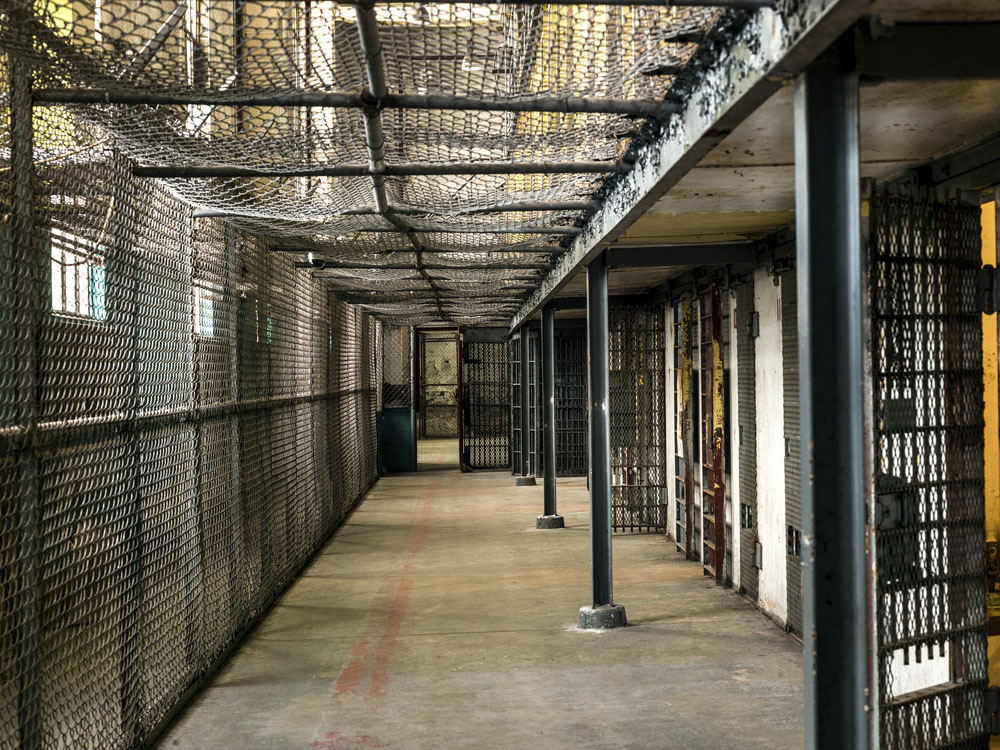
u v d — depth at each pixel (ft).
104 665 11.57
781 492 18.93
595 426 19.97
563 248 21.06
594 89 9.57
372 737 13.60
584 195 15.23
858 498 6.83
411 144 11.89
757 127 9.95
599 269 20.02
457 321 55.16
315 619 21.08
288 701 15.31
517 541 31.42
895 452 9.80
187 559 15.26
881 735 9.28
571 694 15.39
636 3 6.88
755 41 7.13
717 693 15.25
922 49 6.86
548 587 23.95
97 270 11.68
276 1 8.27
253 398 20.42
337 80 9.46
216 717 14.55
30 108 9.43
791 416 18.07
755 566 20.98
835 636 6.86
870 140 10.91
